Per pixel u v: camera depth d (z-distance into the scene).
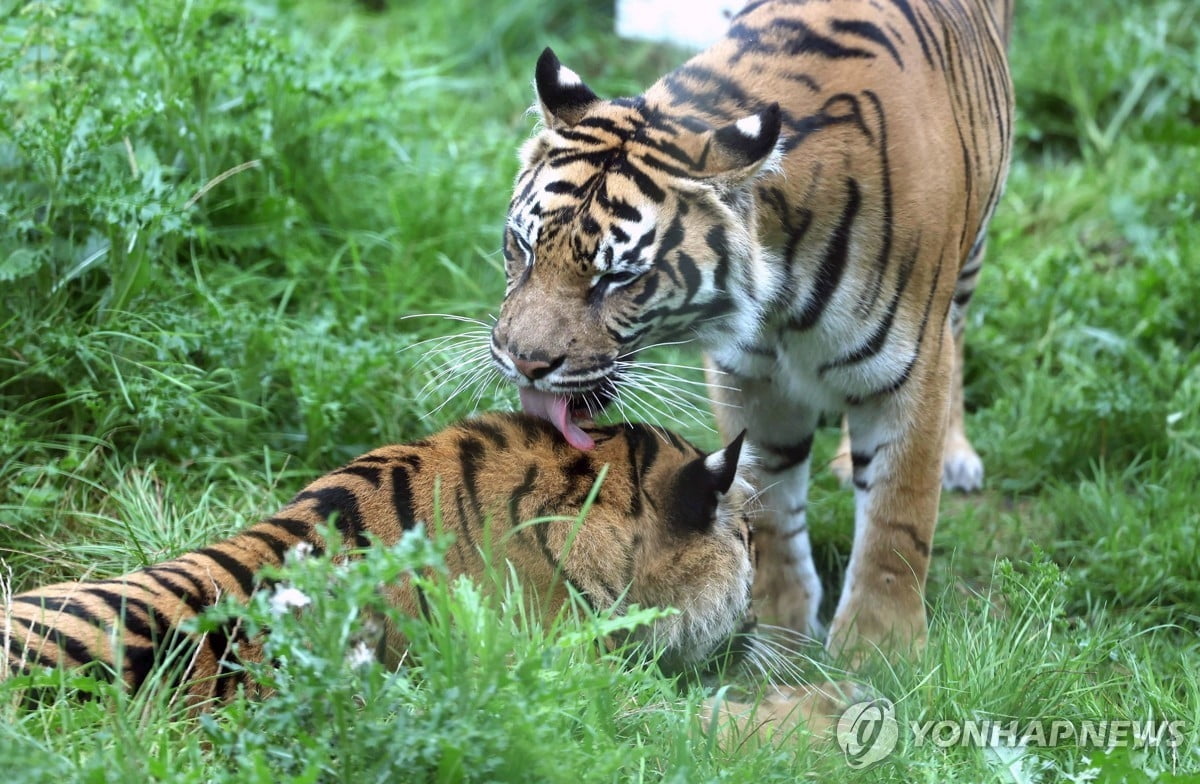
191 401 8.93
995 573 8.61
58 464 8.45
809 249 7.64
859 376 8.00
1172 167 14.08
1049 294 12.06
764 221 7.47
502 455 7.30
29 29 10.20
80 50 10.08
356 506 6.97
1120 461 10.61
